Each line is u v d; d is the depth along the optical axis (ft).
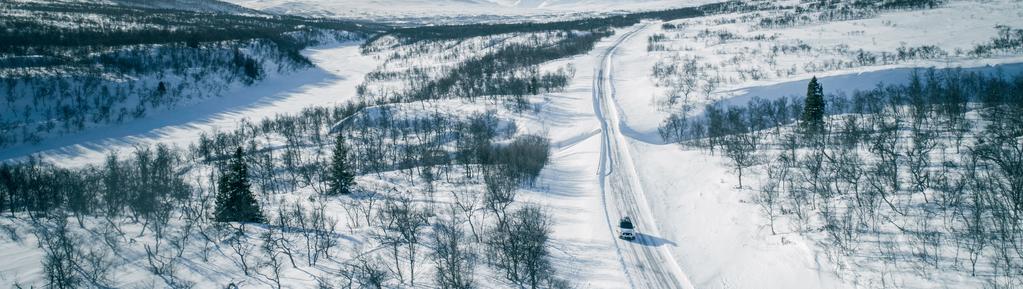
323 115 581.94
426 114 545.85
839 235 188.85
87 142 535.19
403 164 403.95
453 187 321.52
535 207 267.80
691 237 225.97
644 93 565.12
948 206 191.11
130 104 630.33
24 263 194.59
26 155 492.54
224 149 476.54
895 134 292.20
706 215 244.22
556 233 236.63
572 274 196.24
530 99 576.61
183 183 350.23
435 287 184.85
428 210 265.54
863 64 567.18
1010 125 274.98
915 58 574.15
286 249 210.59
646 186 301.43
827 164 264.72
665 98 523.29
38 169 364.99
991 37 634.43
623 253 212.84
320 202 284.82
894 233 182.60
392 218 238.68
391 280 190.90
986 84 410.31
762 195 242.58
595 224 244.83
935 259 162.61
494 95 596.70
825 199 220.43
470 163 379.14
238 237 214.90
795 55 651.66
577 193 302.86
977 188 195.42
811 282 172.45
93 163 463.83
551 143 451.53
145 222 243.40
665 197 280.72
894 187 216.95
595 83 641.40
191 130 590.55
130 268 195.93
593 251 215.10
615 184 311.68
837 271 171.73
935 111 350.43
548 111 541.75
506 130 495.82
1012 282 145.38
